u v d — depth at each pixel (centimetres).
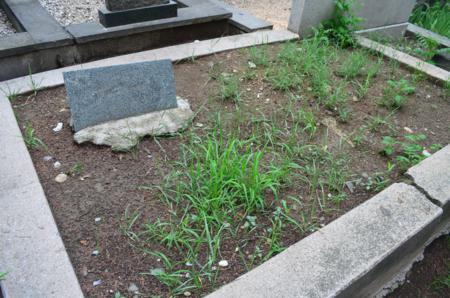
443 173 213
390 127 267
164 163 218
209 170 205
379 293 196
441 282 209
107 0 344
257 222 188
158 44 381
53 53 326
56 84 274
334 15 391
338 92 288
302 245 166
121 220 182
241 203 196
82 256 165
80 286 148
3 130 221
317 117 269
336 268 156
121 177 207
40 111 252
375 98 300
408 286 205
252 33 374
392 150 246
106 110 234
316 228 186
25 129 233
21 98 262
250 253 174
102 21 352
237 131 245
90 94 226
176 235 176
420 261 217
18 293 141
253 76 306
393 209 188
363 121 272
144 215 186
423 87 329
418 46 430
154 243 174
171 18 378
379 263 164
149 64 238
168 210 189
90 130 228
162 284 158
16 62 311
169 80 248
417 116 288
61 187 197
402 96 306
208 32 407
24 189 183
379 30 439
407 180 211
